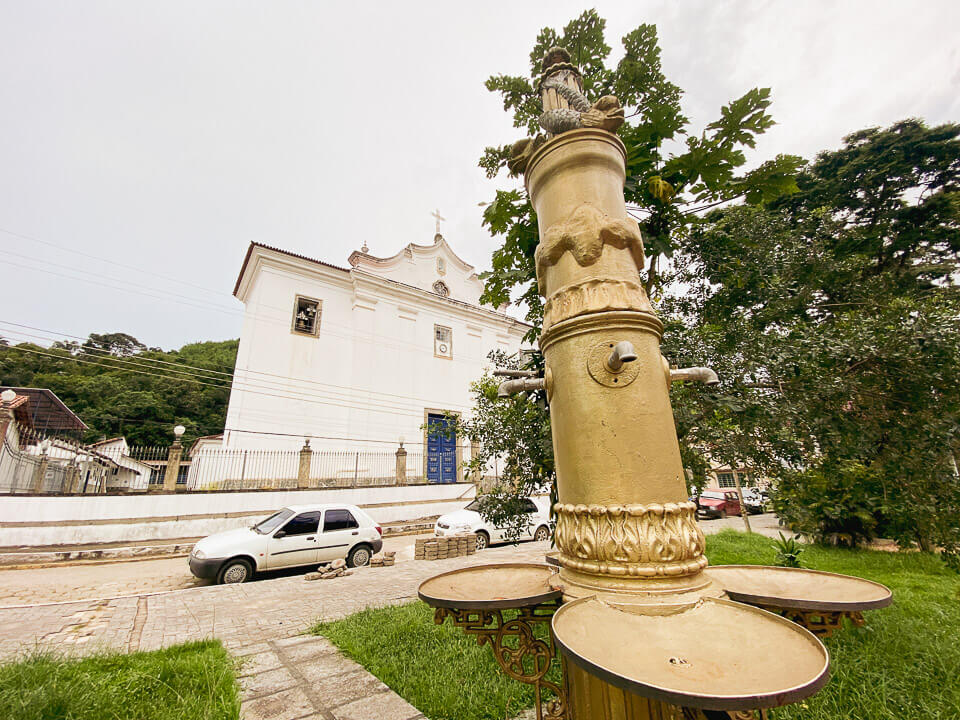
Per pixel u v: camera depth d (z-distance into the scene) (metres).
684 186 3.23
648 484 1.40
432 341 21.05
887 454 3.83
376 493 15.16
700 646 1.05
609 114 1.82
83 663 3.38
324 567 7.84
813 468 3.75
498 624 1.74
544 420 4.28
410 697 3.05
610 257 1.66
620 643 1.08
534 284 3.92
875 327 3.98
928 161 10.81
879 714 2.59
